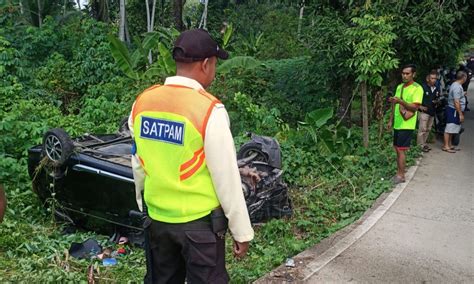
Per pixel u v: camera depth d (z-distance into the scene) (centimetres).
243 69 1124
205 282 230
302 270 430
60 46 1561
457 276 427
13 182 643
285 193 573
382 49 815
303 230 544
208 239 228
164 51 966
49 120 827
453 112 897
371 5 911
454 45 981
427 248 483
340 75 995
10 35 1542
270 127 910
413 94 675
